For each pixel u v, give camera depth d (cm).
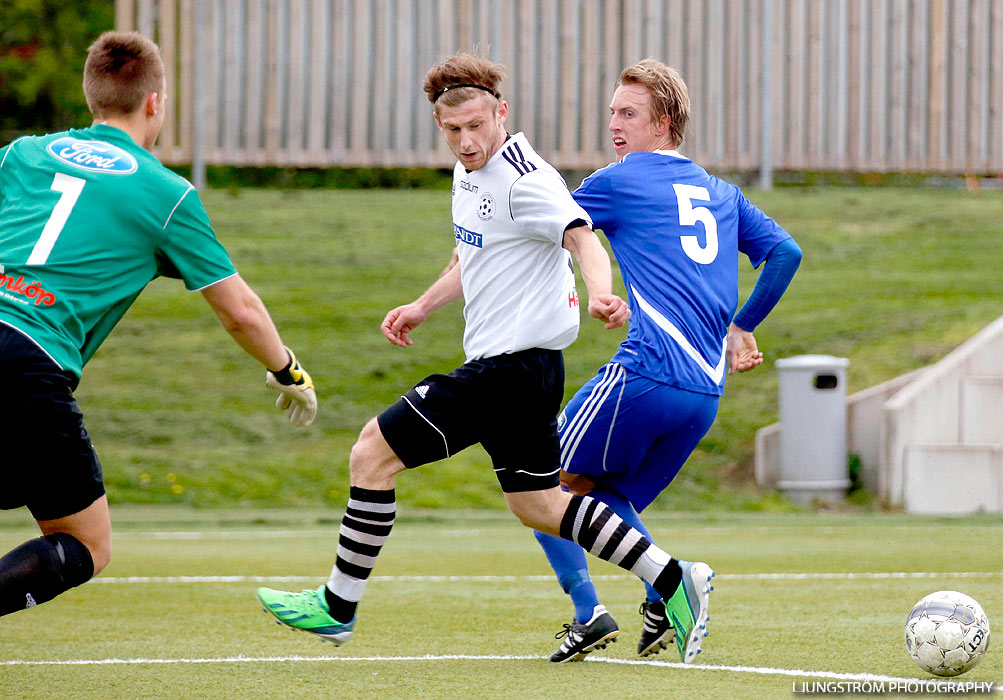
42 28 6675
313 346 4491
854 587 2128
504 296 1369
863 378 4125
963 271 5016
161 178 1215
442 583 2253
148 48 1277
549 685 1312
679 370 1510
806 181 6875
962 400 3806
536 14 5994
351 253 5341
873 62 6284
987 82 6388
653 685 1304
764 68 6172
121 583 2228
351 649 1569
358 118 5959
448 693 1270
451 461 3941
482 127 1373
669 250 1546
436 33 5984
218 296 1235
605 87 6078
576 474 1560
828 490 3731
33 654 1526
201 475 3759
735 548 2759
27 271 1156
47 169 1213
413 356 4481
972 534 3036
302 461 3881
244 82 5900
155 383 4288
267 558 2622
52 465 1147
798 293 4856
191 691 1287
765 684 1305
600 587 2216
